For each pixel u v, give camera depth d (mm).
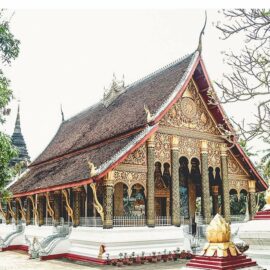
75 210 23594
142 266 19297
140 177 21828
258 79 8523
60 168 28141
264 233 8508
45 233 27172
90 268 18719
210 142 26094
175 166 23625
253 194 28000
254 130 8414
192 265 6203
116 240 20047
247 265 6145
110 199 20344
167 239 21969
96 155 24047
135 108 25891
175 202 23172
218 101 9086
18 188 31797
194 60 25094
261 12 8398
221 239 6199
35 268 18969
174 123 24328
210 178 29781
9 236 30391
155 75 28984
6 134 11992
